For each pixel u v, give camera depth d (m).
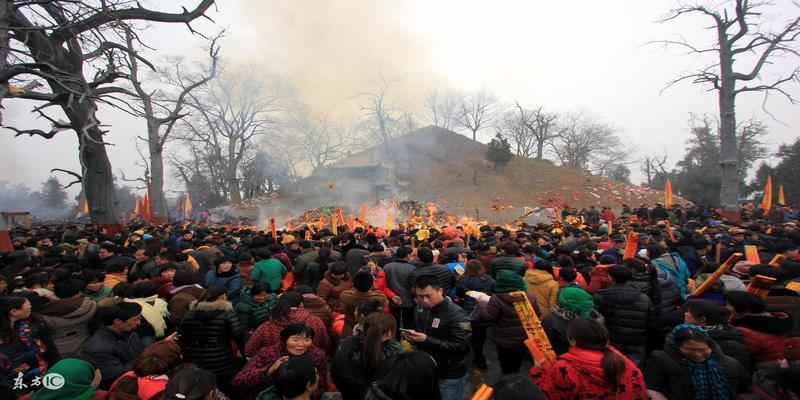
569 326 2.96
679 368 2.97
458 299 5.68
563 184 49.62
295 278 6.82
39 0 8.33
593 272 5.43
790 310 3.81
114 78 11.61
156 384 2.98
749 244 7.68
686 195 43.66
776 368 2.71
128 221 28.08
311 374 2.62
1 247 9.36
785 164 36.12
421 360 2.68
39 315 3.89
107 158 16.20
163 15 12.03
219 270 5.61
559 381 2.83
